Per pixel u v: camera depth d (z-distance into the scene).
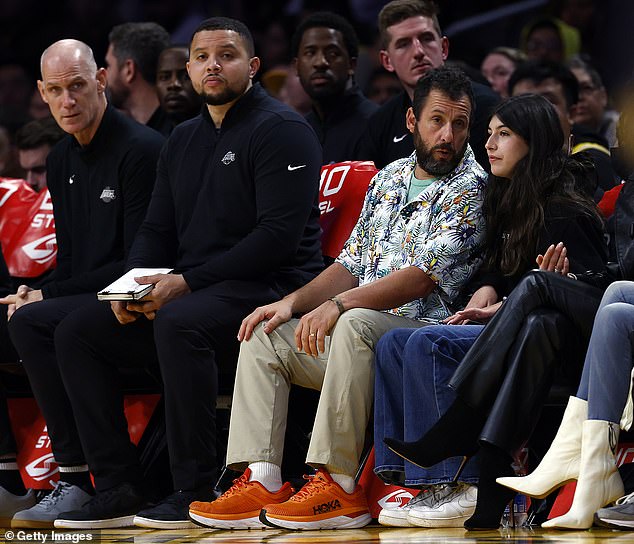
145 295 13.38
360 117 18.09
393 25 17.27
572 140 17.41
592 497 10.60
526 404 10.91
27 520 13.87
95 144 15.41
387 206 13.45
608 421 10.66
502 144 12.49
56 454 14.41
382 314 12.47
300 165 13.93
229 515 12.28
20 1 32.00
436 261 12.73
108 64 19.88
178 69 18.28
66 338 13.77
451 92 12.94
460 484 11.64
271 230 13.66
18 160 20.91
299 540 10.58
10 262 16.89
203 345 13.09
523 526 11.63
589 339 11.31
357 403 12.16
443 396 11.52
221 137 14.30
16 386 15.90
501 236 12.78
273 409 12.65
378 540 10.27
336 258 14.45
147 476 14.62
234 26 14.38
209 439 13.14
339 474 12.20
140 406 14.97
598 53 26.55
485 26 28.77
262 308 12.91
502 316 11.09
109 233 15.39
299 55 18.19
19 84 30.36
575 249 12.21
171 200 14.80
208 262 13.70
